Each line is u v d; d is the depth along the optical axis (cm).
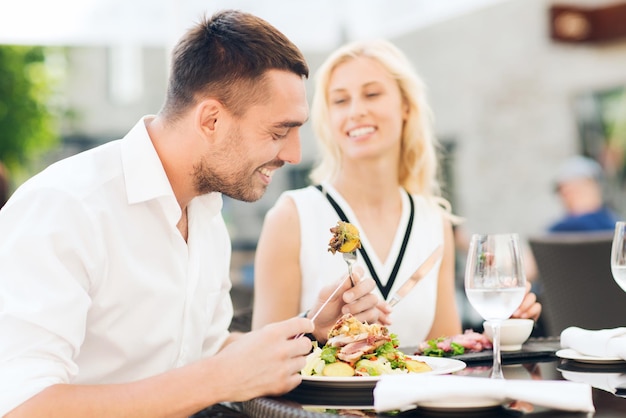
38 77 698
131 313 165
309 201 249
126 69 689
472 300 143
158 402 132
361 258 241
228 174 167
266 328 140
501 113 671
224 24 163
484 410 120
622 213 623
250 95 160
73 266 147
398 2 446
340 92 249
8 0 365
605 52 615
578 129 637
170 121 166
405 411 122
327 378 136
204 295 187
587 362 162
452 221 264
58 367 137
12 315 136
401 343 238
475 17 675
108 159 166
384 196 251
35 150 705
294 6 432
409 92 254
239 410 148
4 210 148
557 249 301
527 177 662
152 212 167
